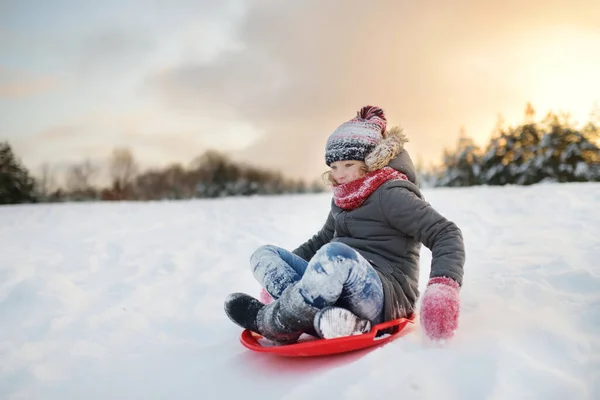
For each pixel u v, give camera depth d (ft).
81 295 8.61
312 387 4.52
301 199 28.40
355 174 6.53
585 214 14.20
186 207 25.53
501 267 8.66
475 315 6.07
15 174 62.39
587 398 4.09
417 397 4.20
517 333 5.35
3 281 9.85
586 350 4.94
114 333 6.85
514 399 4.09
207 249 12.84
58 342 6.52
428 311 5.29
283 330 5.42
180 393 4.93
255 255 6.21
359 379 4.55
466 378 4.41
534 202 17.74
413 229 6.13
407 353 4.96
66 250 13.38
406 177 6.60
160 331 7.00
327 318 5.10
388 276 6.06
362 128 6.55
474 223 14.19
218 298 8.41
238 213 20.92
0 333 6.96
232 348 6.09
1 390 5.19
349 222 6.55
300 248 7.48
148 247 13.51
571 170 49.26
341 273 5.24
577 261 8.59
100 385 5.24
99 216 21.97
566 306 6.07
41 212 24.68
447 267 5.65
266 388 4.84
